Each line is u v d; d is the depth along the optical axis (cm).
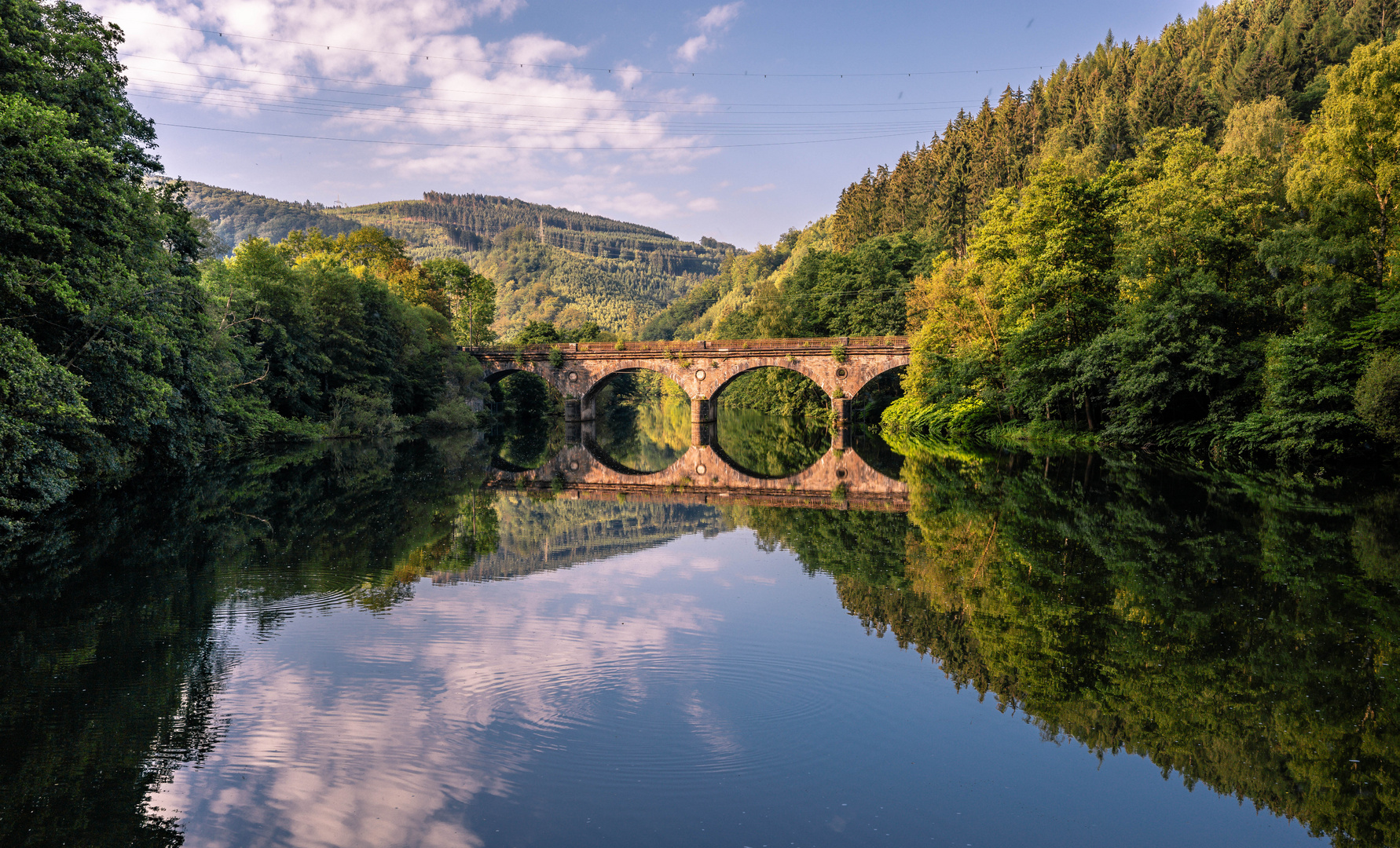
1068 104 14550
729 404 13588
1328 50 11181
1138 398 4444
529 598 1644
